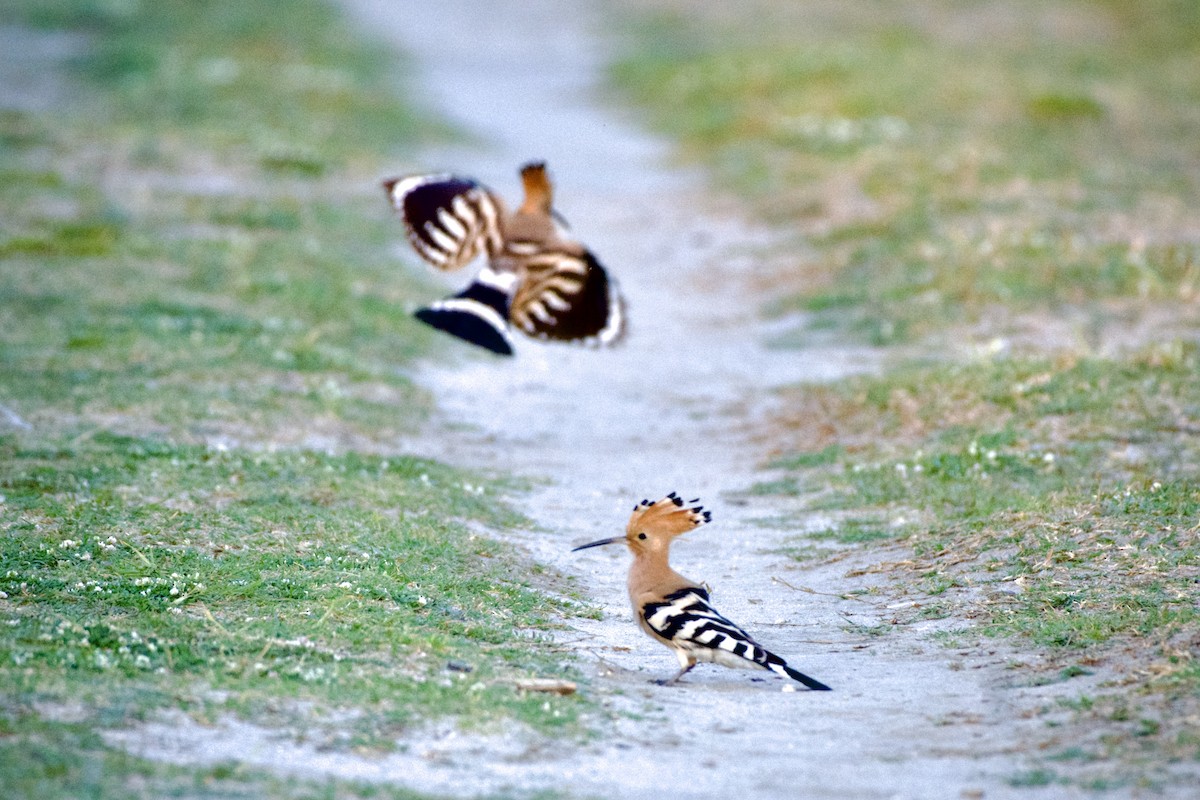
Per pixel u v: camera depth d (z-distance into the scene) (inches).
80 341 722.2
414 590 433.4
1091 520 484.7
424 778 295.4
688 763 313.4
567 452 659.4
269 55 1643.7
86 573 423.5
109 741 296.8
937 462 577.3
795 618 440.8
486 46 1908.2
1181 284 823.7
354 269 930.7
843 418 672.4
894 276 896.3
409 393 719.7
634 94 1592.0
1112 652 375.6
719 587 474.9
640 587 373.4
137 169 1141.1
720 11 2060.8
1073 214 996.6
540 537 526.6
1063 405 621.6
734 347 835.4
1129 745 313.1
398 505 528.4
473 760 309.1
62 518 474.9
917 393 675.4
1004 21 1905.8
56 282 829.2
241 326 769.6
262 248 951.0
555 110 1561.3
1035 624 406.9
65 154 1165.1
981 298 828.0
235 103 1378.0
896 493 556.1
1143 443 573.0
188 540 463.2
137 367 689.0
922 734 333.1
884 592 460.1
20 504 486.9
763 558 507.5
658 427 700.7
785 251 1016.9
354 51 1748.3
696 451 660.7
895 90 1411.2
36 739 291.3
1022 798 288.5
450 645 388.8
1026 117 1334.9
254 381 687.1
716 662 365.1
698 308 923.4
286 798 273.0
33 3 1825.8
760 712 352.2
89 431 585.9
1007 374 674.2
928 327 799.7
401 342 805.9
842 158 1213.1
